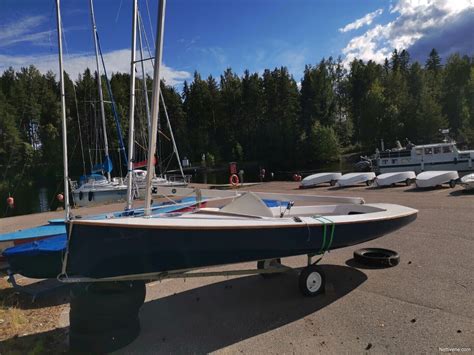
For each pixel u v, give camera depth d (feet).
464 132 163.12
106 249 11.81
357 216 16.28
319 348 11.57
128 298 12.25
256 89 228.22
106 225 11.55
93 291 12.35
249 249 13.57
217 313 14.49
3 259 21.39
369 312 13.67
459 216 28.43
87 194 63.67
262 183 72.84
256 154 211.82
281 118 217.77
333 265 19.22
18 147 123.85
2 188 105.19
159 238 12.10
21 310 16.05
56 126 153.17
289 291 16.22
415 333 11.99
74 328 12.10
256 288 16.85
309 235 14.46
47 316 15.34
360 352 11.20
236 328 13.20
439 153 73.87
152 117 14.26
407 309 13.65
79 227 11.56
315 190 55.77
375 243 22.62
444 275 16.60
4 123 123.34
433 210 31.73
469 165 71.82
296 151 198.80
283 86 222.28
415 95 203.62
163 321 14.05
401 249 21.02
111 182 68.90
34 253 17.79
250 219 14.37
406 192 45.57
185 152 209.15
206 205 27.73
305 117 210.18
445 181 46.70
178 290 17.17
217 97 233.96
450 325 12.30
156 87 14.11
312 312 14.05
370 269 18.28
